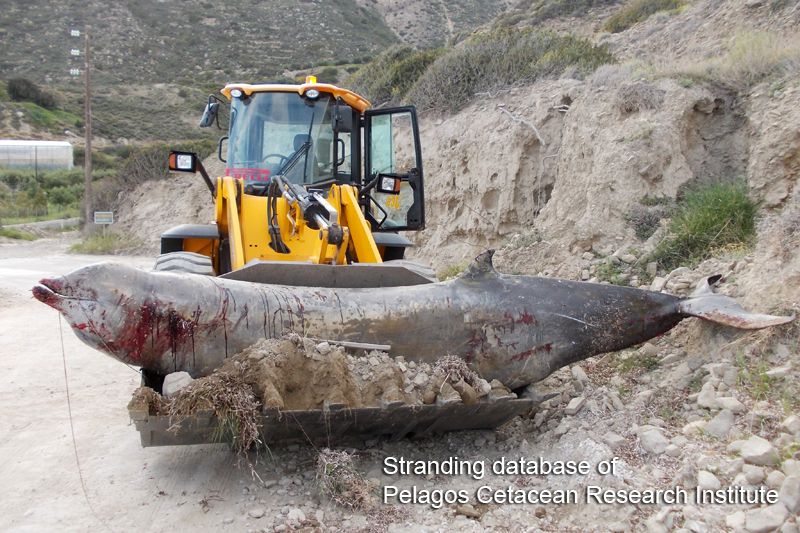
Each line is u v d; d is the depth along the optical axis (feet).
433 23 226.99
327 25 223.30
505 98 48.73
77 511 15.58
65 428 20.95
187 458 18.12
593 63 47.14
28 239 101.86
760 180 26.40
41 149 170.40
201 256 19.42
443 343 16.71
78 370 27.68
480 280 17.46
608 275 26.61
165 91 197.47
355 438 17.31
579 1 89.45
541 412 18.65
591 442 16.06
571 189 33.55
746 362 17.33
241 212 21.22
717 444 15.23
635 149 29.66
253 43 215.72
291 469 16.93
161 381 16.17
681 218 26.89
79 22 224.94
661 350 19.77
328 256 19.48
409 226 26.68
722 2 54.03
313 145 23.49
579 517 14.16
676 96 30.50
